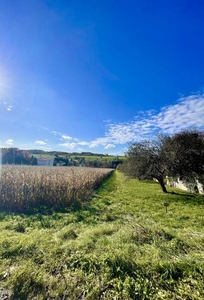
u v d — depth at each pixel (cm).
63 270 284
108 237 413
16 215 643
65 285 253
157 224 533
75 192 941
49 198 804
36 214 659
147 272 274
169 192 1211
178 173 1205
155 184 1839
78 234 449
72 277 268
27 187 783
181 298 230
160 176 1219
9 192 734
